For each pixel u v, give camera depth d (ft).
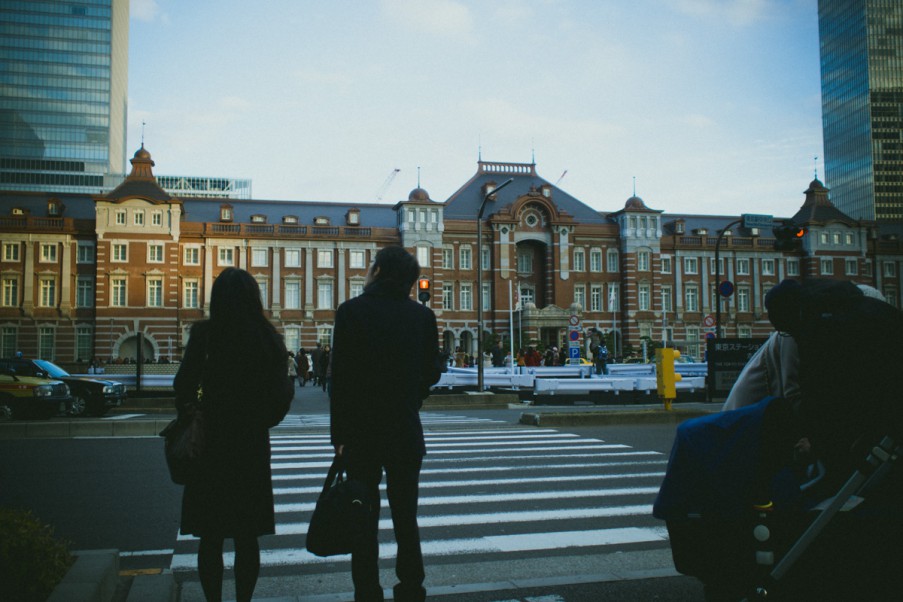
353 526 14.32
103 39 425.28
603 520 27.07
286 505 29.94
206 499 15.14
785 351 15.70
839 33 449.89
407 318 16.07
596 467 38.55
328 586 19.84
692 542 14.44
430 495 31.42
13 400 67.51
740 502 13.55
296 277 209.67
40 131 413.80
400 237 216.74
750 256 243.40
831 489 13.64
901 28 431.02
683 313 233.96
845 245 248.32
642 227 230.07
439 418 68.39
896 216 418.31
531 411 77.41
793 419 13.83
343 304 16.10
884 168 422.41
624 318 227.40
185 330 198.90
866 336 13.10
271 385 15.53
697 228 241.76
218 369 15.37
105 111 422.82
